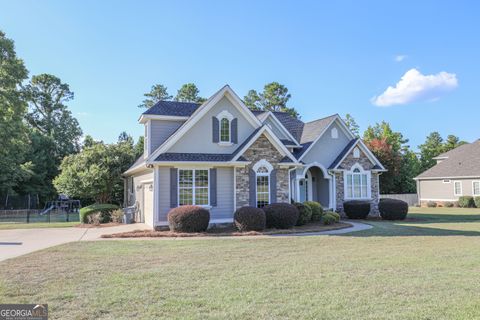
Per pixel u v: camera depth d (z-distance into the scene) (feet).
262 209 60.39
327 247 42.24
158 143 68.90
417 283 25.64
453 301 21.59
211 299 22.17
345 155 87.56
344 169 87.76
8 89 96.22
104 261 34.01
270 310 20.13
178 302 21.61
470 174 128.16
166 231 57.31
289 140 84.23
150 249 41.01
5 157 106.73
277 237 51.42
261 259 34.88
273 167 66.49
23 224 77.71
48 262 33.65
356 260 34.09
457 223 73.46
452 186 136.87
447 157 154.10
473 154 139.33
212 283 25.85
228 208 64.49
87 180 85.15
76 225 71.77
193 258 35.47
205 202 63.31
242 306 20.84
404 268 30.60
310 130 94.27
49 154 146.20
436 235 53.31
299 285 25.20
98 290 24.18
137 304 21.30
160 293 23.48
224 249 40.86
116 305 21.15
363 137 177.37
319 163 86.22
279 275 28.17
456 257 35.53
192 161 61.77
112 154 93.09
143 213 72.84
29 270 30.30
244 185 64.64
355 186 89.15
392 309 20.22
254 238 50.42
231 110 68.03
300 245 43.78
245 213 57.21
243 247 42.29
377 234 54.54
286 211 59.67
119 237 52.24
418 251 39.11
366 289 24.18
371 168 90.68
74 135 165.07
